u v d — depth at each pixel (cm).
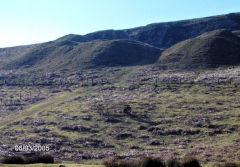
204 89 8350
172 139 4275
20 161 2477
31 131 5053
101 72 13538
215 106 6131
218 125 4647
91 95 8862
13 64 16950
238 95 7175
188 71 12000
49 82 12156
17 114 7138
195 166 2198
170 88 9000
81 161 3259
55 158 3369
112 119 5581
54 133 4816
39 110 7319
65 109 7006
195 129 4572
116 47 18450
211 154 2858
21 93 10331
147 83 10238
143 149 3819
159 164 2170
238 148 3116
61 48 19788
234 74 9794
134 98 7794
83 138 4447
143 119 5547
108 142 4278
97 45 19162
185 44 17162
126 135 4603
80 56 17088
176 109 6141
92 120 5647
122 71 13600
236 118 4988
